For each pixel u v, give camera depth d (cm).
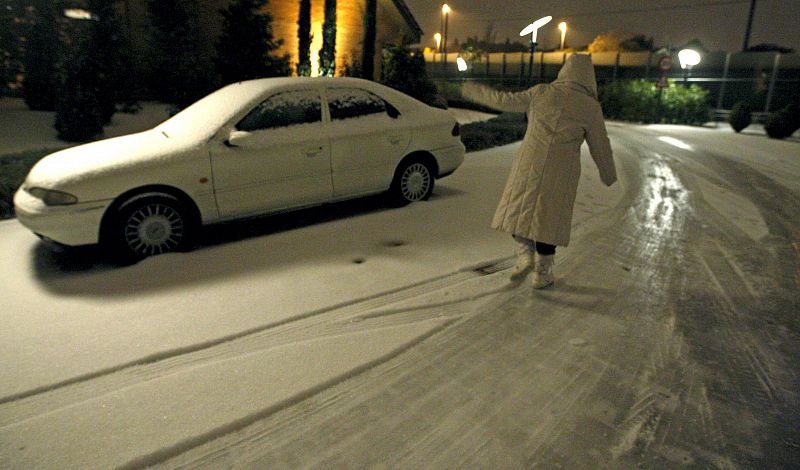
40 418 255
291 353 316
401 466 227
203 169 479
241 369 298
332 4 1458
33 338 329
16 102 1354
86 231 434
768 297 411
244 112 510
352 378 294
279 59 1395
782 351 331
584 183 823
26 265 449
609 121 2105
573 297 405
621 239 548
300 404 270
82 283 413
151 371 296
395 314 372
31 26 1210
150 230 466
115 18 1283
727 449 241
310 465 227
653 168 974
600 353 325
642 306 392
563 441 244
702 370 307
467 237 541
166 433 245
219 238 530
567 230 386
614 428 254
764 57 2164
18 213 435
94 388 280
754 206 700
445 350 326
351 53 1916
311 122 550
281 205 537
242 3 1323
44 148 916
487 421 258
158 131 534
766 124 1533
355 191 592
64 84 1034
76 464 225
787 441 247
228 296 393
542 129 386
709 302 401
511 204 395
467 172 883
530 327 357
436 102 1759
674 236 562
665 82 1956
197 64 1466
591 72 393
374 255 486
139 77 1485
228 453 235
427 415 262
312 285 415
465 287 420
